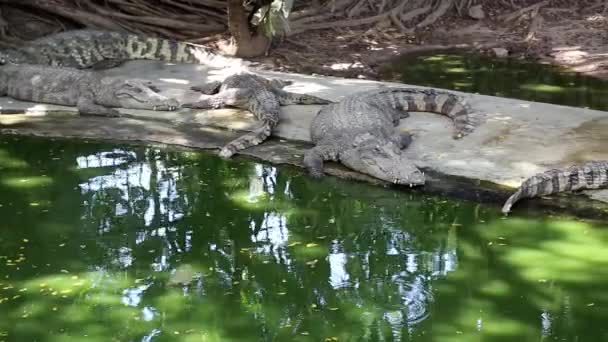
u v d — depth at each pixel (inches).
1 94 354.9
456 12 559.2
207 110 331.0
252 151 288.2
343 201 250.2
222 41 462.3
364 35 501.7
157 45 421.7
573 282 196.7
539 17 534.0
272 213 242.7
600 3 565.0
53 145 298.8
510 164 259.1
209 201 250.8
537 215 231.5
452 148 276.2
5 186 259.9
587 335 174.6
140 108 331.9
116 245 221.9
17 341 174.9
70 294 195.9
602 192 239.6
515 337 174.9
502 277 200.7
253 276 205.5
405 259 212.8
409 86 363.3
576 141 274.4
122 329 180.2
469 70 430.9
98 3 486.0
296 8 531.2
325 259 213.9
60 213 241.6
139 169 276.7
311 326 182.1
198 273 207.3
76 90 340.5
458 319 183.0
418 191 251.6
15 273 205.6
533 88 386.9
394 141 275.3
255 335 178.5
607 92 375.9
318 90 355.9
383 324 181.9
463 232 225.1
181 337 177.0
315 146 284.0
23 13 468.1
